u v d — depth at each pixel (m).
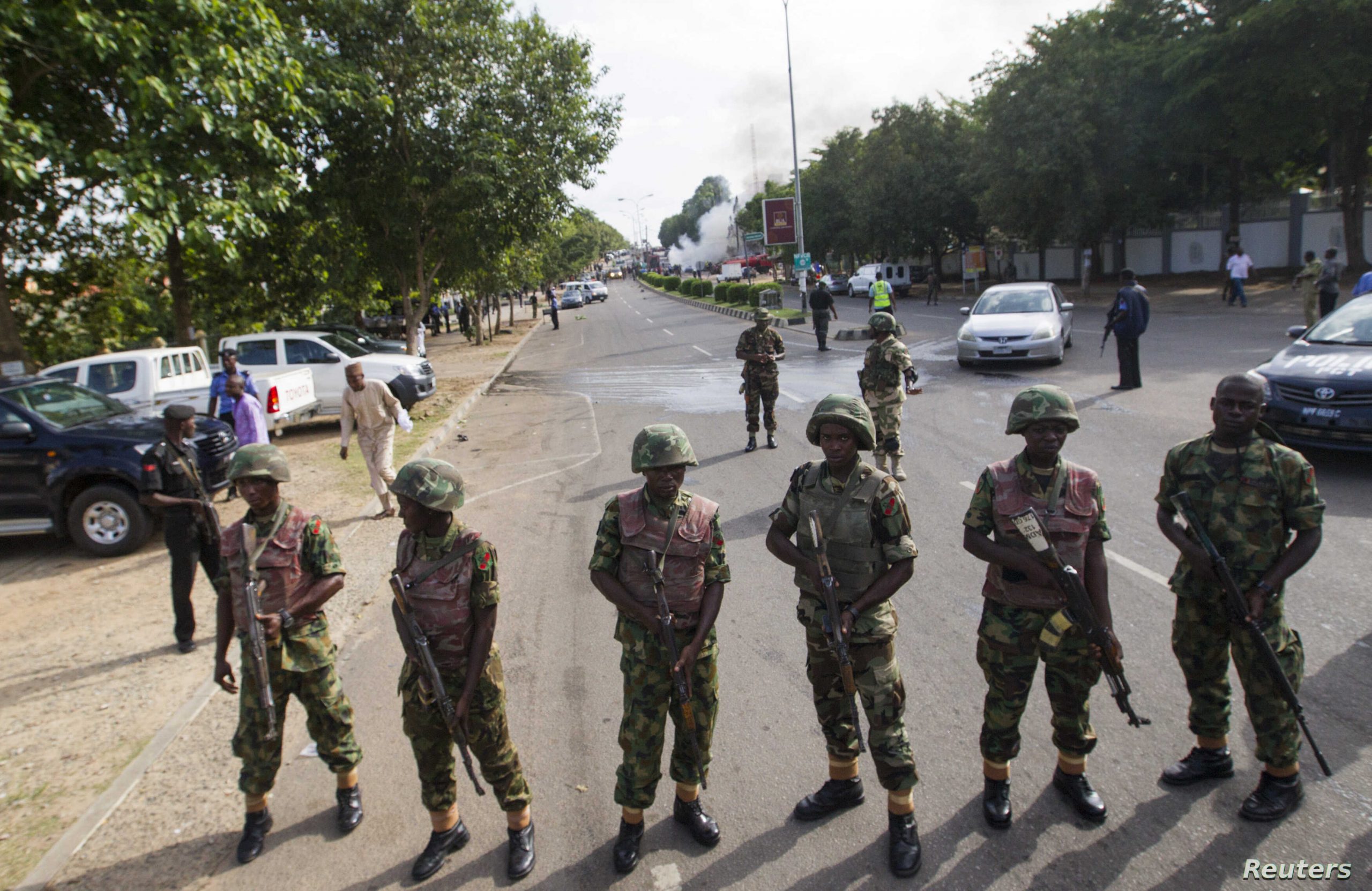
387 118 17.72
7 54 11.02
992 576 3.33
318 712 3.58
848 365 17.69
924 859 3.22
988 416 11.39
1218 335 17.44
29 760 4.38
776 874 3.21
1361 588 5.18
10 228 14.01
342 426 8.38
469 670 3.16
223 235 12.40
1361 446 7.43
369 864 3.45
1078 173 29.56
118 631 6.05
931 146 42.19
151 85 11.05
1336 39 23.36
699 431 11.95
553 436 12.63
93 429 8.15
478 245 20.08
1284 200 32.28
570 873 3.31
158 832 3.72
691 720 3.12
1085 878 3.06
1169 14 29.53
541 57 19.36
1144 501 7.21
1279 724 3.21
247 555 3.43
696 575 3.20
